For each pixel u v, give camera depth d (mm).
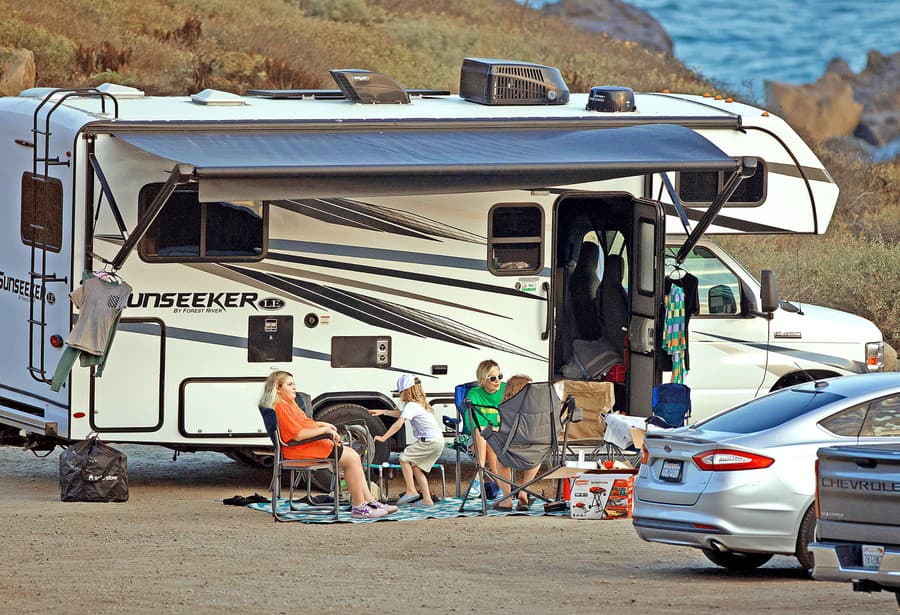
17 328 50906
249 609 32688
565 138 51188
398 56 122500
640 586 36344
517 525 45719
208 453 60875
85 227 47250
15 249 51000
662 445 39000
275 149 46438
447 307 51969
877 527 30219
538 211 52844
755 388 55594
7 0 105688
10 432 54094
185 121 48469
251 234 49438
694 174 54250
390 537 43281
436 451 49094
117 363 48156
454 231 51906
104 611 32250
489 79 54500
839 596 34844
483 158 46156
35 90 53219
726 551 37969
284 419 46031
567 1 195625
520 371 52938
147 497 50094
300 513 47250
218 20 117000
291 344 50125
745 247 96812
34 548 40281
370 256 50906
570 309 55625
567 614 32219
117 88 52062
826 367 56406
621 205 54938
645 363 53375
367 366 51094
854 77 188000
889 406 38500
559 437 51281
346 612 32469
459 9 142250
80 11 109688
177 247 48562
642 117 53875
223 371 49312
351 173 43438
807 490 37406
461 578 37031
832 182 55375
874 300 88188
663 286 52312
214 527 44344
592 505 47031
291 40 116562
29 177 50031
